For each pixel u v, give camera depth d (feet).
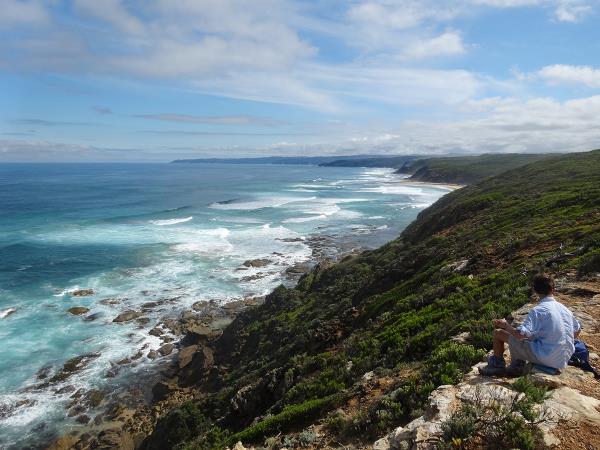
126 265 153.48
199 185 521.24
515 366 20.93
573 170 159.84
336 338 59.06
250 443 32.53
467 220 109.50
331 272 110.63
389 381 30.53
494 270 51.11
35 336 100.07
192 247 179.83
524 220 81.46
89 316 111.86
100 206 301.63
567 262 42.37
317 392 38.22
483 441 16.67
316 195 394.93
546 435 16.15
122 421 73.72
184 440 55.72
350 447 23.09
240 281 140.05
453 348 27.84
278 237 201.77
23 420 72.95
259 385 51.42
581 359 20.72
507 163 552.00
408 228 171.42
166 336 102.73
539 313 19.85
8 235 196.13
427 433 18.03
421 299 51.11
